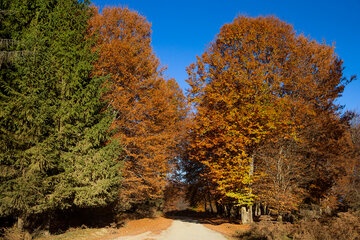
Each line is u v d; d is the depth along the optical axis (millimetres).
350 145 21438
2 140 9508
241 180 17359
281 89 20031
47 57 11203
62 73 11891
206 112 19250
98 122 13641
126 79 19172
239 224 20125
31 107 10242
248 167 17578
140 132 19375
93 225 16344
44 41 11297
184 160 33750
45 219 11828
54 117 11125
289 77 19219
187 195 41531
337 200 20156
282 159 17688
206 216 34344
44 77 11008
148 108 19531
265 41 19594
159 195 24344
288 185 17406
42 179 10328
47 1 12203
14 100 10078
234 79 19047
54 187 10805
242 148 18219
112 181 12594
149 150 19984
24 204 9781
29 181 9859
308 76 19438
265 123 17844
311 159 19656
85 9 14164
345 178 19391
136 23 20734
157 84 21812
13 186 9586
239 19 21219
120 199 18578
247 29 20406
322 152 19297
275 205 16766
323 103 20578
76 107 11961
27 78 10367
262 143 18938
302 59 20219
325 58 20703
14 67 10703
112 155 13391
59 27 12484
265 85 18609
